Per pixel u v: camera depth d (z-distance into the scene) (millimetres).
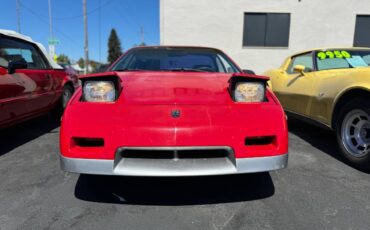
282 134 2010
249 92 2113
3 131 4496
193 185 2529
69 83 5332
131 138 1880
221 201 2273
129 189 2461
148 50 3357
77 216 2057
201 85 2312
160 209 2152
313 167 2988
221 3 12234
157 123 1907
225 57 3289
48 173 2828
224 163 1946
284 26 12328
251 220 2006
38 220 2004
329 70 3689
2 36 3490
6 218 2025
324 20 12141
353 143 2990
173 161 1926
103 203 2240
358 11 12062
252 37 12469
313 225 1940
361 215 2064
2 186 2541
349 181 2643
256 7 12219
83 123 1935
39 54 4402
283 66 5043
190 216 2059
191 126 1905
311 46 12312
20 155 3377
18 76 3496
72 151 1924
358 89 2873
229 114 1990
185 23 12352
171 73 2674
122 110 1973
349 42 12250
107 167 1900
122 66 3053
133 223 1969
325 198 2318
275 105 2133
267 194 2389
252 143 1996
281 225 1945
